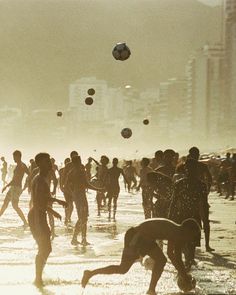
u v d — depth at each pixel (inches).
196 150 604.7
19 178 775.7
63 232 759.7
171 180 534.6
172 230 409.7
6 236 703.1
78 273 488.1
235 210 1087.6
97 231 778.8
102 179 979.9
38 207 454.9
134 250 408.8
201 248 619.8
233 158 1460.4
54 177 796.0
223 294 423.2
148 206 704.4
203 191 495.5
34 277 470.3
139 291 427.2
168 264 531.2
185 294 422.3
